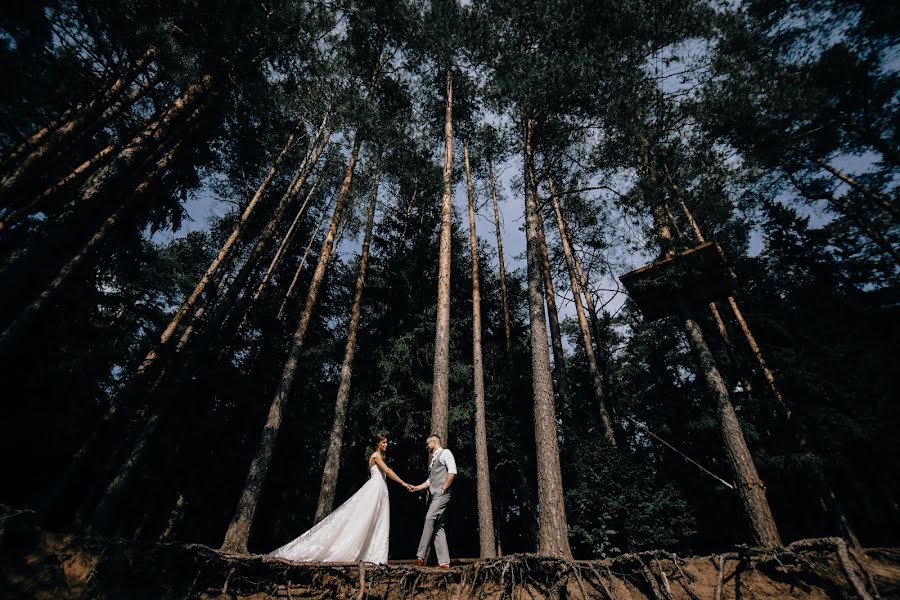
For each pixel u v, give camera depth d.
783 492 11.93
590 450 8.74
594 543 6.95
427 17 12.63
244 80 8.33
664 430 15.31
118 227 8.08
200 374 12.55
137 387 8.87
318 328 17.97
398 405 14.17
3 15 4.81
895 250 12.33
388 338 16.30
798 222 15.31
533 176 10.53
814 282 14.73
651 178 8.74
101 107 6.46
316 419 14.95
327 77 8.72
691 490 13.10
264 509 13.40
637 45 9.23
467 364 16.91
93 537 3.84
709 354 7.78
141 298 11.40
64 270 6.20
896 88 10.20
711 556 4.55
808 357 12.50
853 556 3.60
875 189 11.45
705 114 8.95
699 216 13.73
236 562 4.11
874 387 10.89
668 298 8.73
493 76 11.29
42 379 6.59
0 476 6.70
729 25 9.55
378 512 4.96
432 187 14.70
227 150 10.70
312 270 18.95
